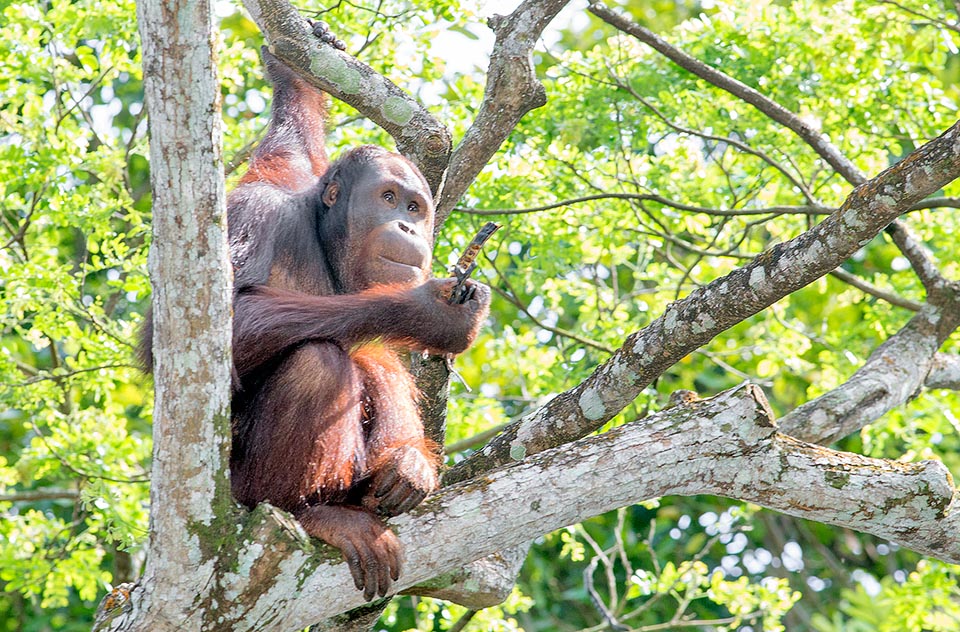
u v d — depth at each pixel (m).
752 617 13.82
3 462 14.12
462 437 14.87
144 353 7.75
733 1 14.05
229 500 6.22
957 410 14.27
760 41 13.82
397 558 6.42
